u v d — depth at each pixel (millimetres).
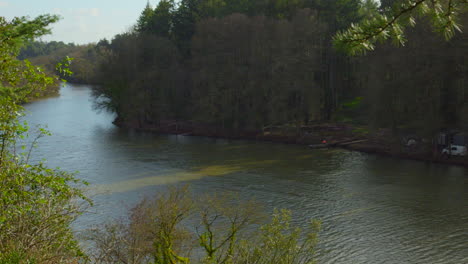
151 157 57625
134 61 90125
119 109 92750
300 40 76375
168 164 53406
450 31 5012
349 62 86750
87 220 31406
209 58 82625
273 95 75188
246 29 80625
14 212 10266
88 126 85000
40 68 12227
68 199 12047
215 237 25516
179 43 109688
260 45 78750
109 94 93875
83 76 198125
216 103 79812
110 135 76000
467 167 50250
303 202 38156
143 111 86938
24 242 9977
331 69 87812
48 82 12250
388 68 59969
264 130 78875
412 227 32062
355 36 5254
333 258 27203
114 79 90750
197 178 46625
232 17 82688
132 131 82250
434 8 4992
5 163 10625
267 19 86312
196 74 85500
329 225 32625
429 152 55781
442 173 47875
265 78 77688
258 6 95625
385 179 45688
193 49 91750
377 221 33375
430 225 32438
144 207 21141
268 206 36781
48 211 11070
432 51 54625
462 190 41125
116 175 47531
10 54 12648
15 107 11414
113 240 16672
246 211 25781
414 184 43531
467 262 26406
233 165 52969
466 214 34594
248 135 76375
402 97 58125
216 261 17656
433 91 55719
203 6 111625
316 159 56156
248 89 77062
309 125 79375
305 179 46000
